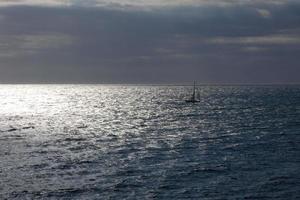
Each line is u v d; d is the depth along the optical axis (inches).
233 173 2064.5
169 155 2586.1
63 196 1695.4
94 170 2160.4
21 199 1658.5
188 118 5221.5
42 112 6624.0
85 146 2999.5
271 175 2011.6
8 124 4690.0
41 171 2148.1
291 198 1651.1
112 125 4534.9
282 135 3469.5
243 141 3152.1
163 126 4343.0
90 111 6761.8
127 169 2175.2
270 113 5753.0
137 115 5841.5
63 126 4463.6
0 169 2202.3
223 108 6850.4
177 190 1768.0
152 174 2055.9
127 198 1662.2
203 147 2888.8
